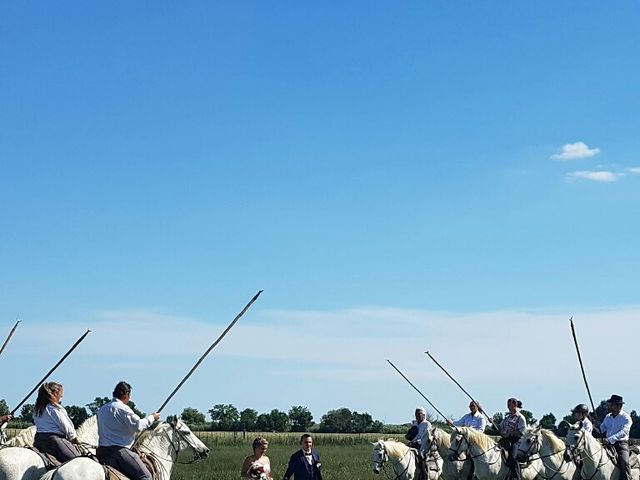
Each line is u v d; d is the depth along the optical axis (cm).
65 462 1356
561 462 2262
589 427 2375
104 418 1470
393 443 2434
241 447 6494
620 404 2328
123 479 1360
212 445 6856
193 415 12075
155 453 1602
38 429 1448
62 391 1483
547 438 2273
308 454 1873
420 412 2605
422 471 2447
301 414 11988
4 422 1612
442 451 2402
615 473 2258
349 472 4088
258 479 1723
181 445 1634
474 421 2575
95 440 1585
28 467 1359
